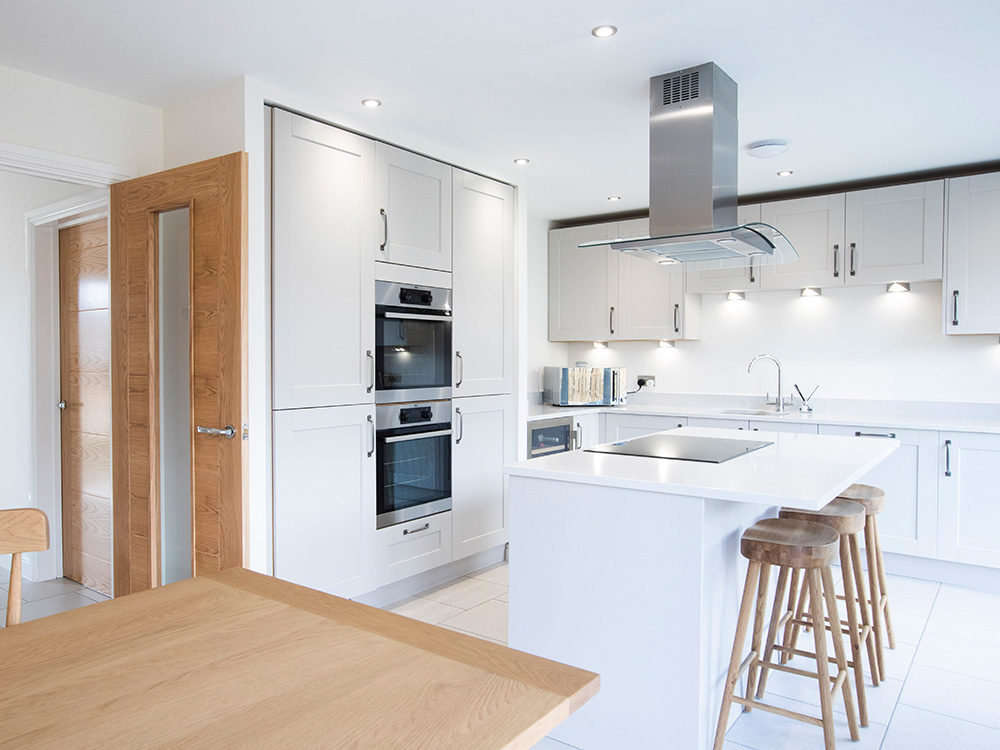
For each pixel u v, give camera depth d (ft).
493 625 10.32
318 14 7.30
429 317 11.71
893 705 7.98
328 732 2.67
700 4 7.03
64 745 2.57
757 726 7.55
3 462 13.35
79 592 11.82
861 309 14.62
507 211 13.50
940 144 11.62
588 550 7.12
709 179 8.46
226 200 8.34
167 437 9.36
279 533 9.37
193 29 7.68
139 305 9.36
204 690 3.02
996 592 12.01
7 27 7.62
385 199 10.89
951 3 6.99
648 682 6.73
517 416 13.73
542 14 7.27
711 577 6.82
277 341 9.32
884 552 13.00
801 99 9.59
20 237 12.72
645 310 16.35
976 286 12.49
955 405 13.50
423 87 9.30
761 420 14.10
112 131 9.61
